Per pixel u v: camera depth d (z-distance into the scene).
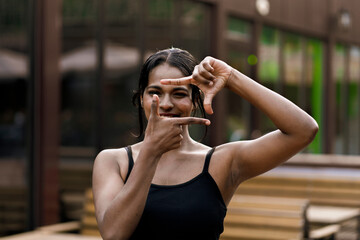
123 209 1.91
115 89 8.45
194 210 2.04
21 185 7.01
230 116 11.95
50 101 7.28
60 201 7.47
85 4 7.92
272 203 5.96
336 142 17.91
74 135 7.75
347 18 17.27
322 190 7.50
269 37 13.65
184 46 10.24
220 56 11.24
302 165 8.93
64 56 7.59
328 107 17.09
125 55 8.67
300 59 15.40
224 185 2.13
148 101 2.11
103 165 2.16
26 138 7.07
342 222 6.33
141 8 9.03
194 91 2.16
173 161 2.14
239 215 5.95
